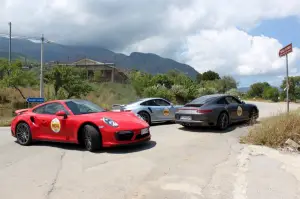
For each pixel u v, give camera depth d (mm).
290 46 10859
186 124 10805
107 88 27438
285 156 6637
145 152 7027
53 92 25312
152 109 12531
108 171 5570
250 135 8477
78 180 5109
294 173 5410
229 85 52562
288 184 4836
